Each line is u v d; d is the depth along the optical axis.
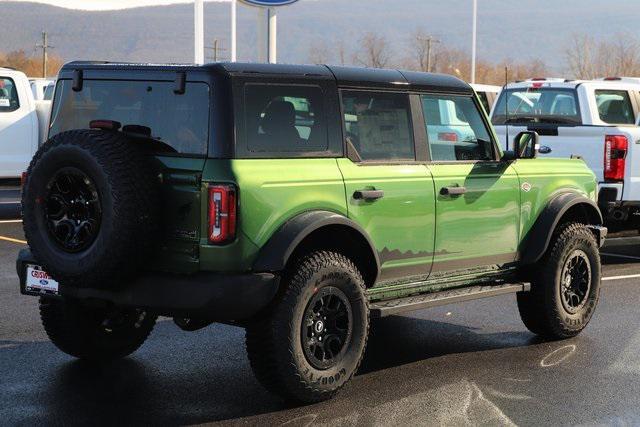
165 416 6.00
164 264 5.99
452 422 5.95
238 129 5.92
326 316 6.26
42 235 5.96
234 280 5.80
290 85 6.24
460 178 7.23
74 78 6.58
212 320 6.17
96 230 5.77
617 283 10.75
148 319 7.31
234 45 27.56
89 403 6.23
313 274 6.09
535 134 7.68
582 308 8.18
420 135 7.05
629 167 11.73
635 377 7.00
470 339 8.12
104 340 7.09
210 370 7.03
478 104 7.55
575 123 12.60
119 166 5.72
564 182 8.15
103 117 6.44
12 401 6.24
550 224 7.82
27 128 15.15
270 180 5.98
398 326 8.58
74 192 5.88
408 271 6.98
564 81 12.89
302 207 6.14
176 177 5.93
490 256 7.56
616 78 14.73
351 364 6.36
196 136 5.95
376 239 6.65
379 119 6.79
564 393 6.58
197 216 5.87
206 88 5.96
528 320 8.06
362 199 6.51
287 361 6.01
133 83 6.27
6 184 15.15
